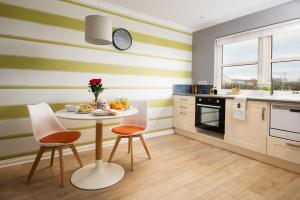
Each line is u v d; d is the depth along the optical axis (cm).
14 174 206
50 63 248
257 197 168
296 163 209
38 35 239
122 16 310
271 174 211
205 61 391
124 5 298
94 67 285
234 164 238
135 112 194
